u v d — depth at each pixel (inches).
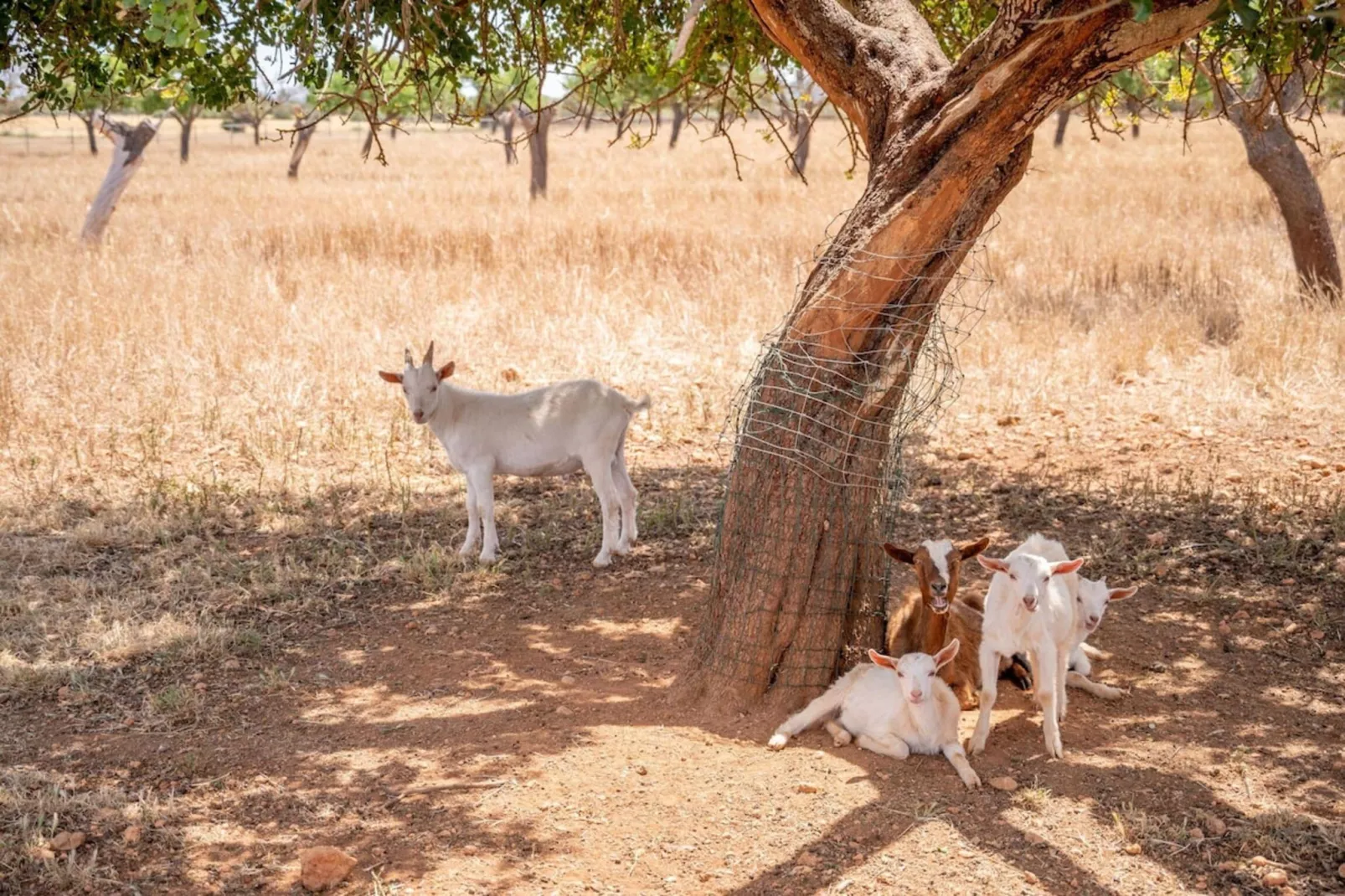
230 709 226.2
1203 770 197.3
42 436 394.9
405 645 257.8
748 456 220.7
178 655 249.9
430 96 305.3
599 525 339.0
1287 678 234.5
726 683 221.8
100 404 426.6
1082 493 350.9
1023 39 183.9
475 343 513.3
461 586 291.6
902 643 234.4
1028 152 209.6
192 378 461.7
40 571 294.5
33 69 299.1
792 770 197.9
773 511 217.3
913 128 203.3
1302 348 465.4
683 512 340.5
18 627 262.2
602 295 581.3
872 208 205.9
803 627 219.0
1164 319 523.2
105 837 179.2
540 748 206.4
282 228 801.6
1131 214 862.5
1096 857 170.9
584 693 231.0
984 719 203.8
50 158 1991.9
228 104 310.7
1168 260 628.7
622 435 313.3
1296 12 216.8
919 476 369.7
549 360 491.2
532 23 310.8
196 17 228.7
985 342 502.6
